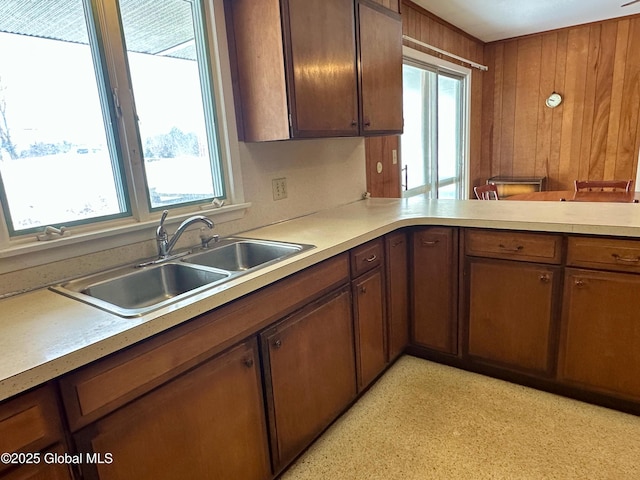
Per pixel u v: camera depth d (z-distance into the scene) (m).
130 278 1.51
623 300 1.73
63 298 1.26
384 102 2.37
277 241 1.80
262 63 1.83
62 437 0.92
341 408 1.87
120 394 1.02
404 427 1.84
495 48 4.91
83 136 1.48
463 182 4.77
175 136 1.79
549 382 2.01
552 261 1.86
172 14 1.72
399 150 3.41
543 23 4.18
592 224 1.73
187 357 1.16
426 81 3.81
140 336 1.02
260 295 1.38
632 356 1.77
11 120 1.31
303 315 1.58
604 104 4.44
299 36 1.79
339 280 1.76
